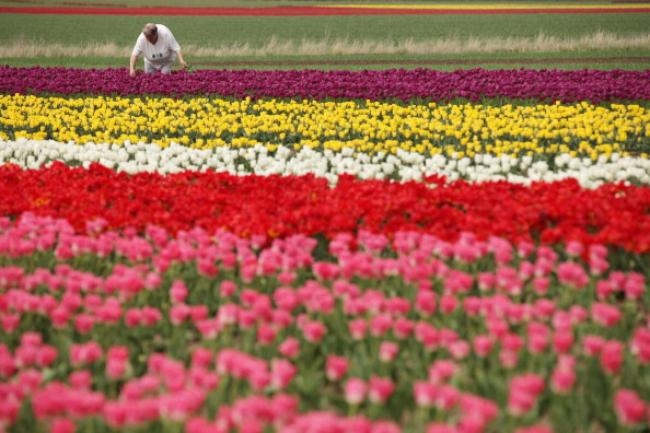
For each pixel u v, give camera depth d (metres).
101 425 12.62
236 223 21.16
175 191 26.00
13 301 16.41
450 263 19.83
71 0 174.62
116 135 41.22
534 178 30.28
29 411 13.04
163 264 17.95
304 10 155.25
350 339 15.78
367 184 26.28
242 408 11.42
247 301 15.80
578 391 13.77
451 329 16.05
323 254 21.47
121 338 16.22
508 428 12.54
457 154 32.91
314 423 10.81
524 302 18.23
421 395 11.99
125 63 86.50
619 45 91.06
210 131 40.19
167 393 13.93
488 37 110.81
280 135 39.53
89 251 19.89
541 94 48.66
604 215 21.80
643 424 13.27
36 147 35.47
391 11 150.38
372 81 53.16
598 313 15.09
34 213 23.52
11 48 92.12
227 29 125.19
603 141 37.47
